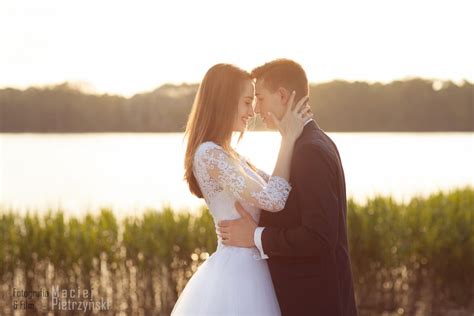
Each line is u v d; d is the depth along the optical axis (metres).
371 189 15.09
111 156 32.22
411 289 6.33
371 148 35.06
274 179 2.85
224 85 3.04
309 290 2.84
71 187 17.77
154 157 31.25
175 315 3.17
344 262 2.89
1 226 6.27
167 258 6.21
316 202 2.67
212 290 3.04
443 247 6.19
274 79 2.97
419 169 21.23
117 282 6.30
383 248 6.17
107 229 6.34
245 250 3.06
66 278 6.21
